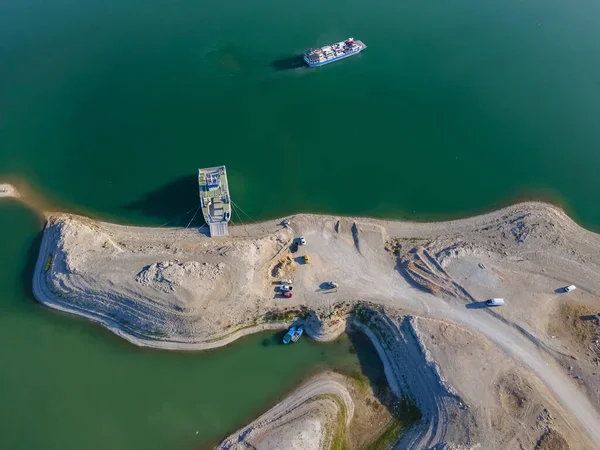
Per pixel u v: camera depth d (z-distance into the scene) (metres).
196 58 131.88
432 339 77.56
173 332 81.50
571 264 87.31
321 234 93.44
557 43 136.50
